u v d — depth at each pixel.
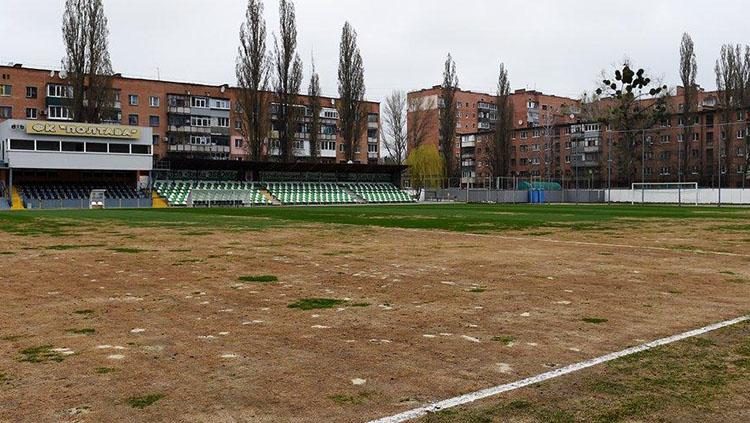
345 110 84.81
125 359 5.80
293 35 77.81
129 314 7.98
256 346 6.31
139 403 4.59
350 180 80.81
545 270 12.44
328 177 79.19
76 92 68.69
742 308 8.34
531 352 6.08
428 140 128.00
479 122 132.88
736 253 15.82
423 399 4.70
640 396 4.76
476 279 11.16
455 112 95.19
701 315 7.87
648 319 7.63
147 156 68.38
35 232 23.83
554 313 8.03
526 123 125.94
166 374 5.32
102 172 70.25
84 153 65.06
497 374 5.35
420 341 6.54
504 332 6.95
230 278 11.27
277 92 78.19
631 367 5.54
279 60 77.56
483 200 78.81
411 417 4.32
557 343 6.43
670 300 8.98
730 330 6.98
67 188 65.81
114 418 4.29
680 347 6.23
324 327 7.21
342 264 13.39
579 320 7.59
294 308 8.38
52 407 4.50
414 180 97.00
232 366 5.58
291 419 4.29
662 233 23.28
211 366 5.57
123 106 84.69
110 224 29.58
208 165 70.38
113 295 9.43
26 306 8.53
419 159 99.44
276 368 5.52
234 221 32.56
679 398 4.71
